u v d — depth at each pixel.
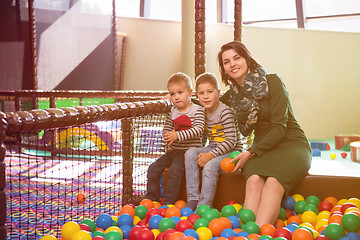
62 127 1.64
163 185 2.76
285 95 2.37
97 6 6.86
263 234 1.93
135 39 7.43
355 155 5.10
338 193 2.45
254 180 2.20
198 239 1.85
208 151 2.53
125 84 7.48
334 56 7.50
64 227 1.84
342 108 7.59
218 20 8.37
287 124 2.47
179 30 7.41
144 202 2.45
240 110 2.42
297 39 7.42
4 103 5.68
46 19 6.39
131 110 2.21
